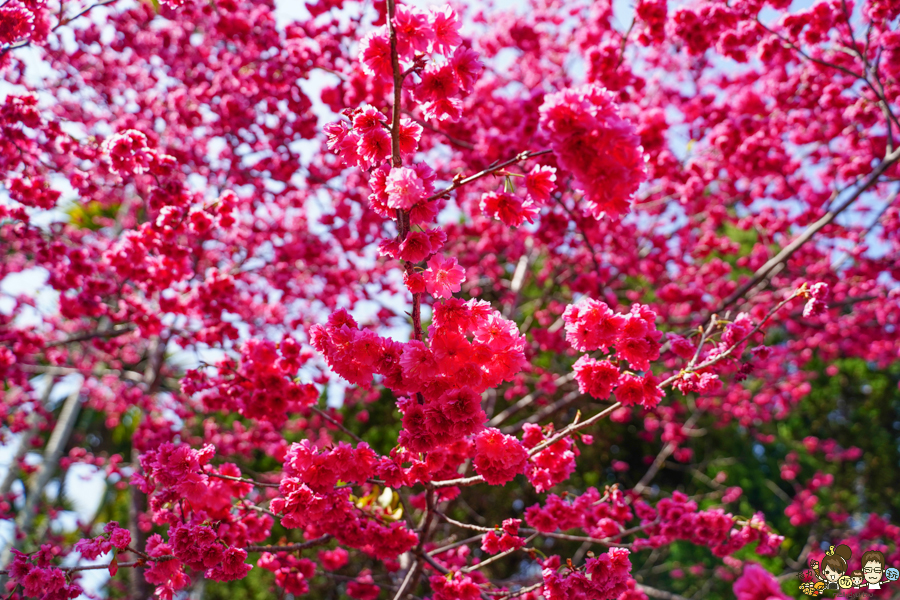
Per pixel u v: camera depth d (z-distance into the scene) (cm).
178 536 331
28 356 772
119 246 525
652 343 319
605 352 333
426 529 424
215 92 662
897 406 1883
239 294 821
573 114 217
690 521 443
